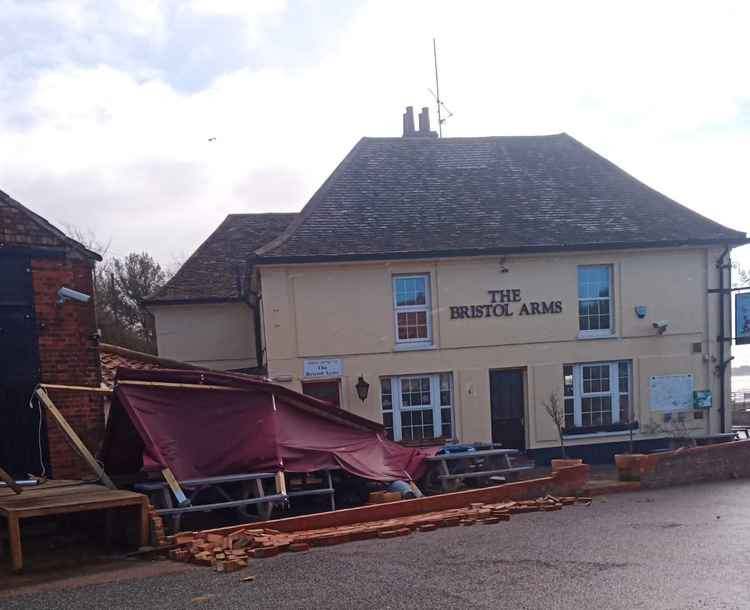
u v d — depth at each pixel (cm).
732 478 1372
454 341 1680
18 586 667
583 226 1800
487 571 667
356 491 1176
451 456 1249
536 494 1134
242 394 1048
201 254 2306
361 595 596
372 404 1633
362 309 1634
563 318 1734
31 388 971
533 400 1714
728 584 604
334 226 1697
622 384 1780
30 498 800
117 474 1047
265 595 604
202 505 952
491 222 1778
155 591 628
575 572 656
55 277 996
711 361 1812
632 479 1260
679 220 1859
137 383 975
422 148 2014
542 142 2114
